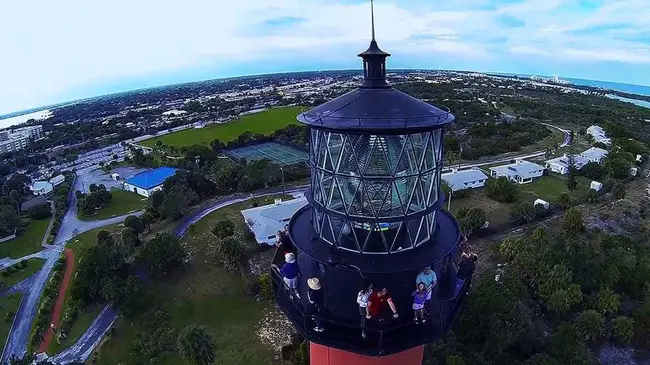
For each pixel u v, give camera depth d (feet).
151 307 132.26
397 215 26.20
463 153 280.51
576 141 319.88
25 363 106.93
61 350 122.01
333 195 27.37
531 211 184.14
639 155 272.92
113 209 242.99
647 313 121.70
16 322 141.18
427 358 94.58
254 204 203.62
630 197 214.28
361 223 26.89
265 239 164.35
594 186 223.30
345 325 26.68
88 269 139.44
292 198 213.25
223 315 127.85
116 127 541.34
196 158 304.71
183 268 149.69
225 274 147.23
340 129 24.53
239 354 111.55
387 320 26.58
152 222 196.34
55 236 209.46
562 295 121.80
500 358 101.86
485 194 215.92
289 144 348.79
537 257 138.72
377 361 30.55
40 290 160.86
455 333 106.42
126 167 336.90
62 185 291.38
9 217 216.13
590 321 115.44
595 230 175.01
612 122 386.93
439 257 27.37
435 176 27.99
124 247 153.07
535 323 118.93
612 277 133.49
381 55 28.17
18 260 185.88
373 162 25.16
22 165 387.34
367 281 28.04
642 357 115.65
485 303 108.37
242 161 283.38
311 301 28.25
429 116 25.98
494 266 150.41
